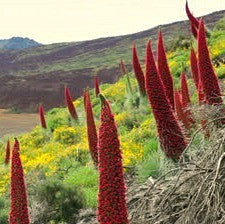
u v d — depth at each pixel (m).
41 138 24.69
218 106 7.48
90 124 13.09
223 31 28.72
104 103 4.40
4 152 25.95
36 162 18.09
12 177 5.10
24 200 5.11
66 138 22.06
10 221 5.11
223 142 6.49
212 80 7.86
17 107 94.00
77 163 16.33
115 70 123.38
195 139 8.67
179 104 9.76
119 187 4.40
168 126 8.05
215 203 6.10
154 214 6.96
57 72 137.88
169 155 8.08
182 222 6.30
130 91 20.36
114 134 4.40
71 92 105.75
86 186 13.00
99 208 4.43
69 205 10.86
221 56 22.80
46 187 11.18
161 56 9.62
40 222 10.60
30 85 113.44
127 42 190.50
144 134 15.16
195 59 10.76
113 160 4.39
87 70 134.38
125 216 4.43
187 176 6.95
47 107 93.56
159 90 8.05
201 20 8.08
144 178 9.38
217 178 6.22
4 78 127.88
